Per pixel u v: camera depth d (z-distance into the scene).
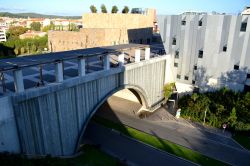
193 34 36.66
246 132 29.44
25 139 19.72
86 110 25.55
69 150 24.48
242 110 31.64
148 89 36.88
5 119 17.81
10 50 77.31
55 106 21.75
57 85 21.11
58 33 65.12
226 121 31.03
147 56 34.69
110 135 30.11
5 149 18.28
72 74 25.38
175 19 37.91
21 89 18.62
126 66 30.20
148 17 70.25
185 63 39.03
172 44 39.56
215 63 35.84
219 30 33.97
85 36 57.47
